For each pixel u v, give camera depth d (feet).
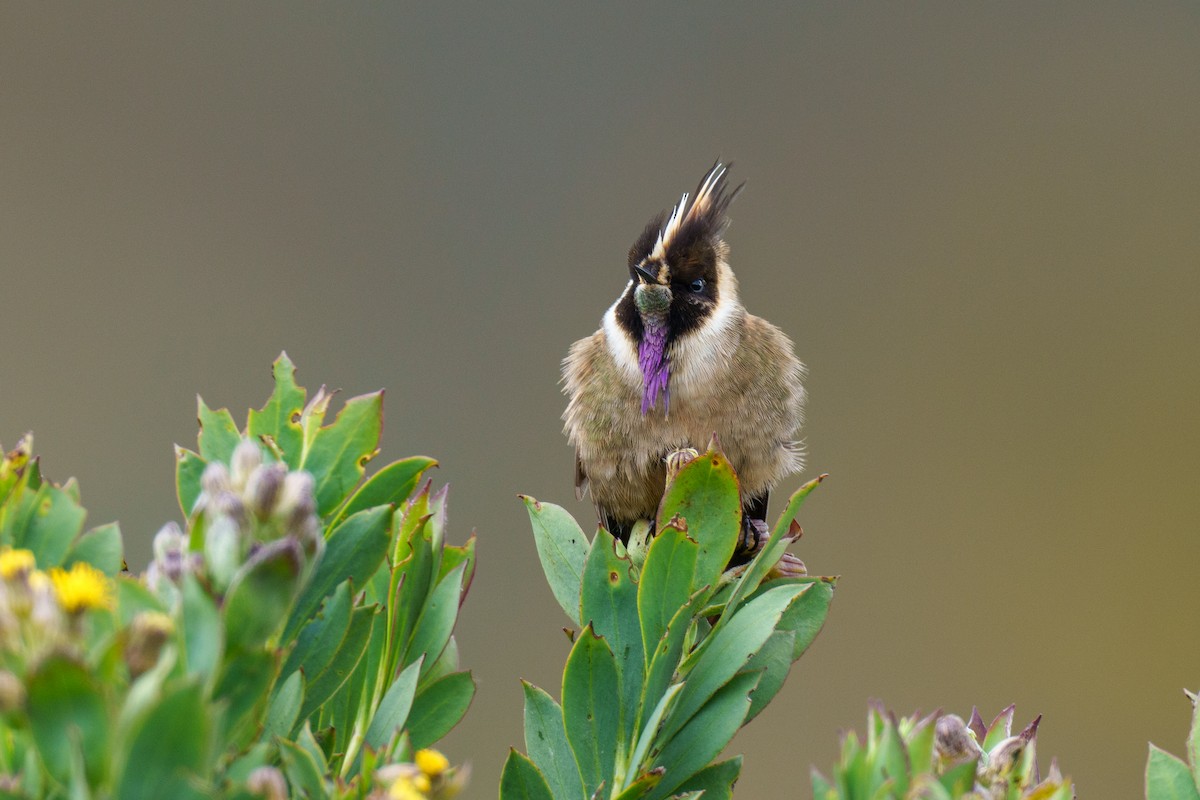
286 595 3.05
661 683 5.04
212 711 2.74
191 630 2.88
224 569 3.10
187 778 2.62
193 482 4.05
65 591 2.82
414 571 4.39
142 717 2.59
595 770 4.97
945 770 3.66
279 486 3.17
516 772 4.70
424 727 4.47
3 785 2.95
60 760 2.68
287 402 4.23
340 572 3.94
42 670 2.62
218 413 4.19
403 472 4.22
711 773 5.01
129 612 3.04
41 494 3.78
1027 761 3.96
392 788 3.19
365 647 4.01
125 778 2.59
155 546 3.27
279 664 3.49
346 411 4.21
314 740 3.90
